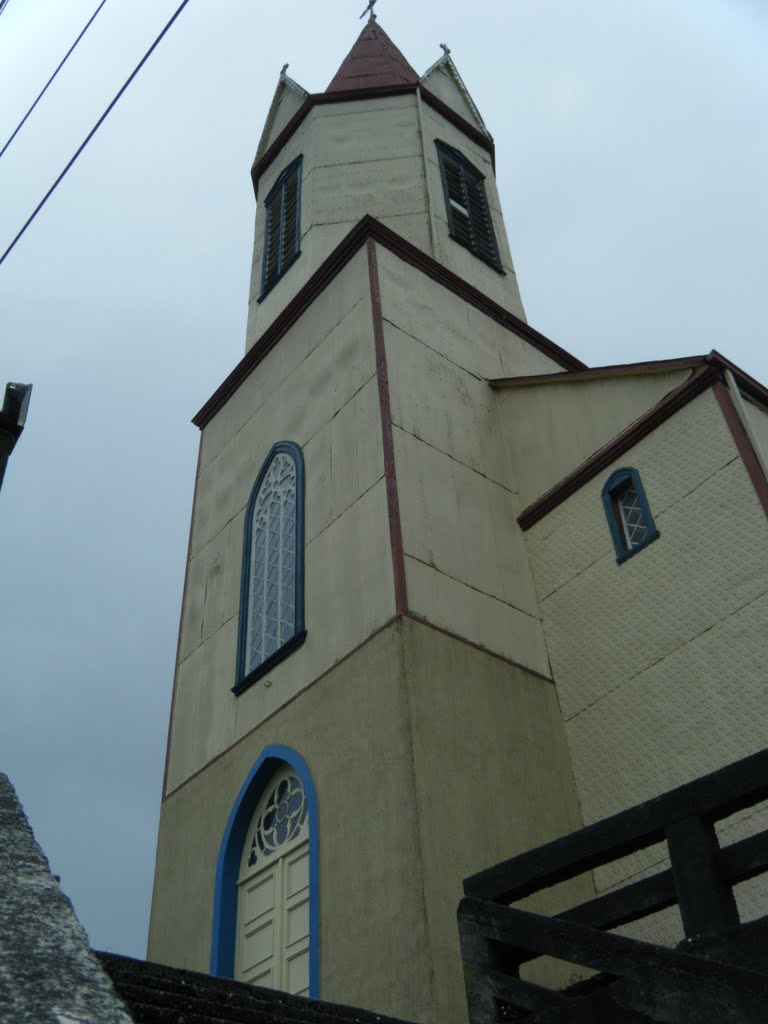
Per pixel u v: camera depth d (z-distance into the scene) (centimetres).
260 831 1155
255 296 1925
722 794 433
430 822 923
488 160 2153
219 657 1384
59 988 241
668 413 1202
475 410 1425
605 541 1212
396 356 1367
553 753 1105
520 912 468
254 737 1209
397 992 844
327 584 1220
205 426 1772
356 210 1848
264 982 1023
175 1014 424
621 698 1100
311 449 1402
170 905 1207
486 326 1587
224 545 1526
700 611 1061
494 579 1223
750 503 1055
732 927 405
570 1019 424
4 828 333
